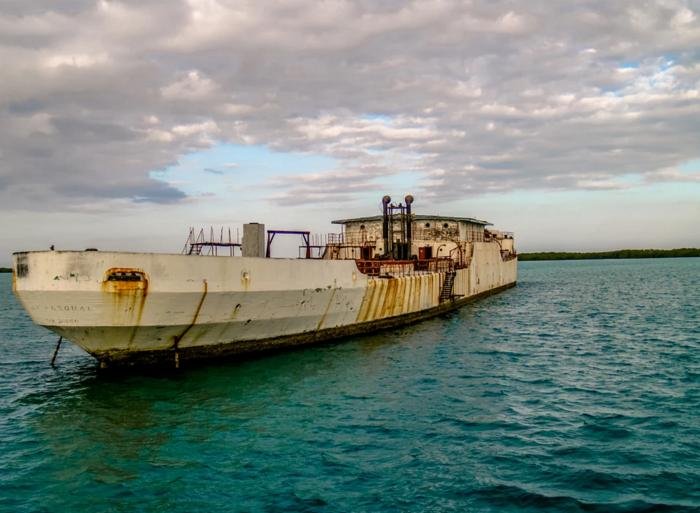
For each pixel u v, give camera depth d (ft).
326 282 79.41
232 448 42.42
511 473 37.50
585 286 237.04
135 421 48.67
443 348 83.46
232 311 65.72
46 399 56.34
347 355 76.59
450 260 131.75
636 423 47.29
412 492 34.96
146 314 58.49
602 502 33.19
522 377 64.85
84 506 33.76
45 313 57.47
